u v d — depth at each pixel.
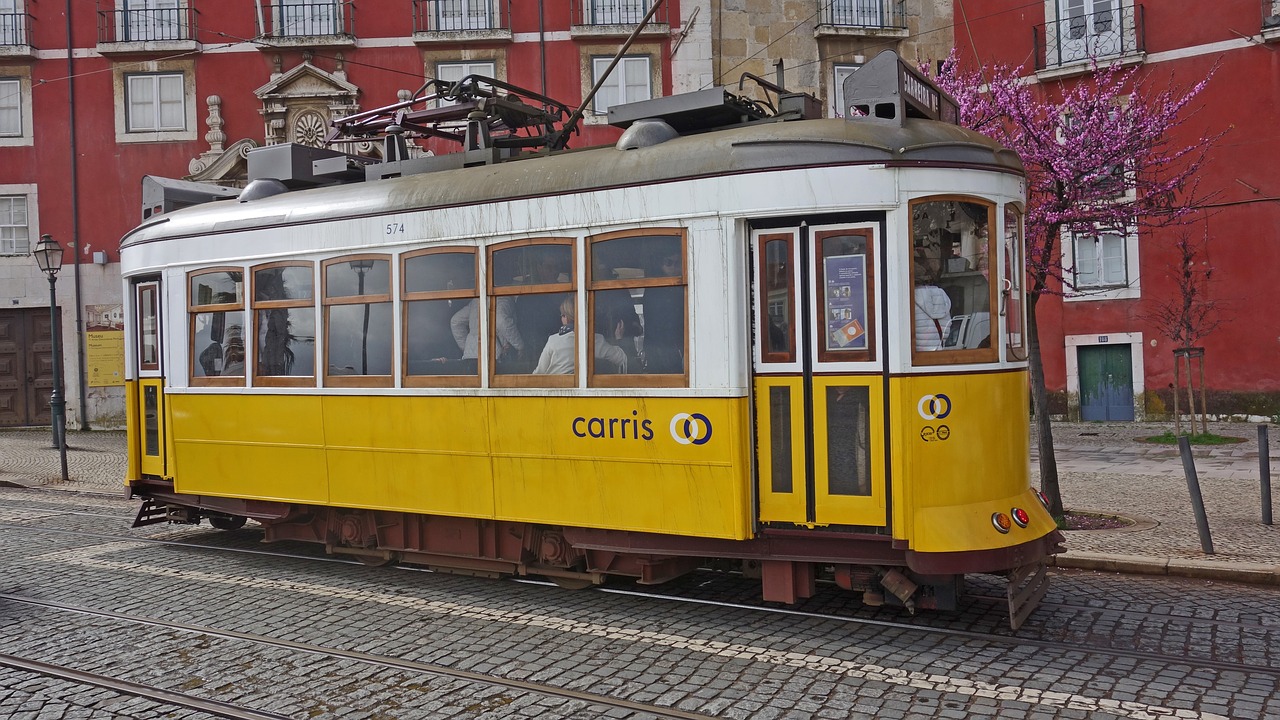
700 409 6.88
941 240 6.64
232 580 8.79
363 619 7.40
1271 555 8.72
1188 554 8.83
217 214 9.68
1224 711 5.23
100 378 25.23
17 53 24.70
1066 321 24.66
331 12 25.00
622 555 7.55
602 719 5.30
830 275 6.66
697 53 25.08
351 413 8.61
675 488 7.00
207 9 25.03
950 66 14.41
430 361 8.15
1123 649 6.31
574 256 7.43
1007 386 6.80
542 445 7.57
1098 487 13.77
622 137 7.59
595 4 25.17
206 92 25.03
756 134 6.86
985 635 6.64
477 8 25.23
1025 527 6.64
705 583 8.24
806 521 6.70
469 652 6.52
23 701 5.74
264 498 9.22
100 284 25.22
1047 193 11.74
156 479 10.37
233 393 9.41
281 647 6.71
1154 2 23.31
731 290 6.78
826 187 6.55
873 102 6.92
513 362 7.73
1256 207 22.28
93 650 6.70
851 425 6.59
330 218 8.73
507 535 8.14
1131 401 24.06
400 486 8.34
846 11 25.70
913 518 6.38
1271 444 19.00
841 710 5.36
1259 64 22.14
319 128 24.72
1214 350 22.95
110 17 24.94
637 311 7.17
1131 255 23.72
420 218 8.18
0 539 10.99
